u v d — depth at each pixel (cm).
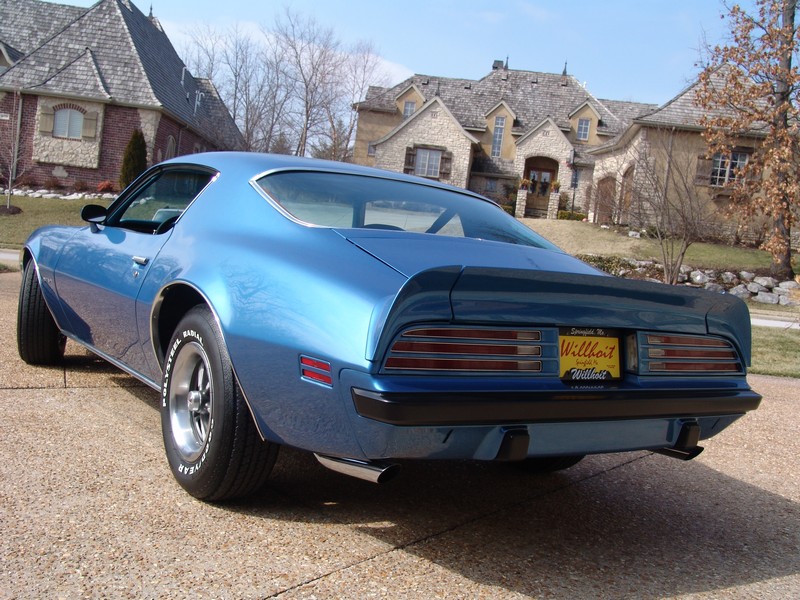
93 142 2841
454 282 211
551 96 4300
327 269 235
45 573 203
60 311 407
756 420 514
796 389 675
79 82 2827
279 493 284
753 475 379
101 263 354
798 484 370
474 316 217
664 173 2298
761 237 2527
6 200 2616
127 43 3033
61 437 317
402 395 202
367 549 239
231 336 244
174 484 277
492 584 222
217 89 4172
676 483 354
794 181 1972
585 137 4147
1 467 276
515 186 3891
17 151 2805
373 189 303
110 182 2842
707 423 267
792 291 2094
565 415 225
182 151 3247
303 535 245
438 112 3747
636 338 247
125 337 335
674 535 283
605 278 227
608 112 4212
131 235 347
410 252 245
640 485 347
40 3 3550
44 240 428
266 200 281
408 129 3753
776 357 908
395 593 210
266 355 233
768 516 317
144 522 242
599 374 242
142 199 369
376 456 216
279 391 230
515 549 252
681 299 249
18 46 3328
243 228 277
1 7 3456
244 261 258
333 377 213
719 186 2495
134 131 2714
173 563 215
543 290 224
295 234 259
